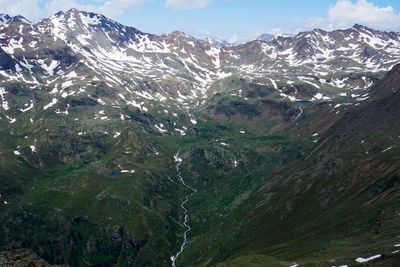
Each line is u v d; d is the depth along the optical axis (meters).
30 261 57.44
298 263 123.56
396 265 86.81
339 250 127.56
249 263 139.12
